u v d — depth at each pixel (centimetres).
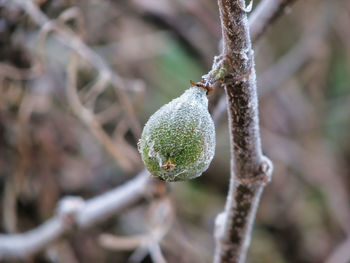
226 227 31
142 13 57
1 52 47
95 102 57
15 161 52
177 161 26
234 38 26
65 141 57
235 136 28
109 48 63
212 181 71
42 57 43
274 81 72
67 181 58
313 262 71
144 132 26
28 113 51
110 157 60
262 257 69
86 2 55
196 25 59
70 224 42
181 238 57
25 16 45
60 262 52
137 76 66
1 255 45
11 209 51
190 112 26
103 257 58
